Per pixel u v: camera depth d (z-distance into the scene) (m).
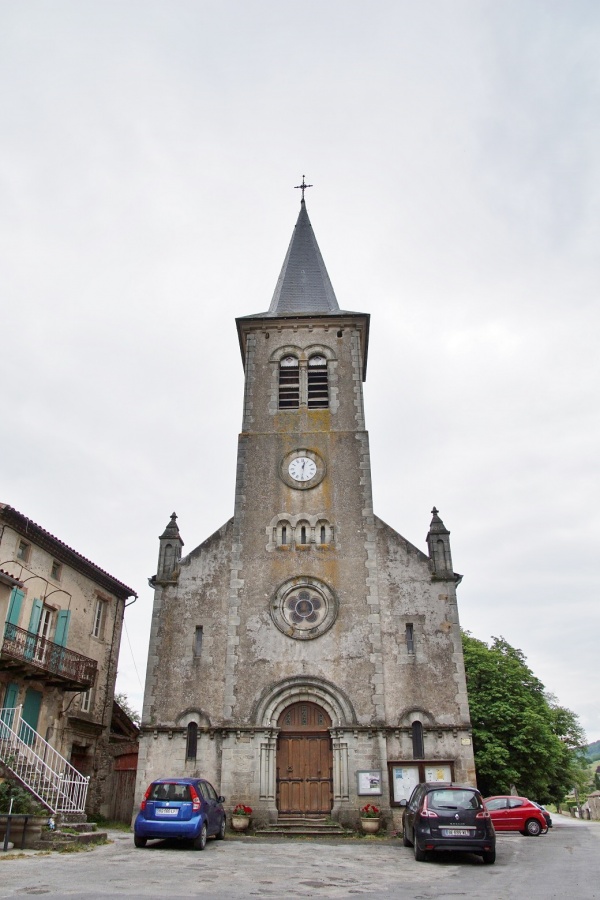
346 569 21.55
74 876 10.47
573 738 39.72
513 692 33.38
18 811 14.61
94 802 24.58
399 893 9.72
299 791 19.16
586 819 51.66
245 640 20.59
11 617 21.39
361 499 22.75
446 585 21.14
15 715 18.81
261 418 24.53
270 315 26.53
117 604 28.94
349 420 24.33
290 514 22.58
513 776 30.67
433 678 19.92
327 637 20.55
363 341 27.77
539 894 9.78
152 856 13.20
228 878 10.69
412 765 18.75
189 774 18.94
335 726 19.34
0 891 9.04
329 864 12.77
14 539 22.03
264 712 19.59
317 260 29.92
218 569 21.78
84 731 25.23
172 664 20.39
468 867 12.97
